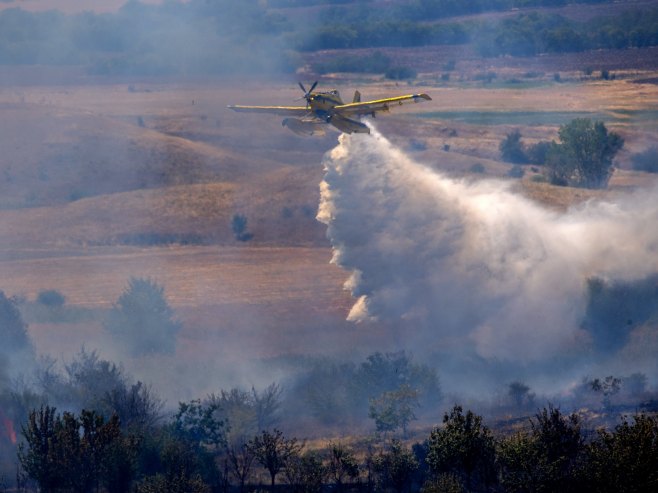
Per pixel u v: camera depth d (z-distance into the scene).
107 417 43.59
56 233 113.75
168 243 109.94
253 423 45.91
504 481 31.34
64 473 34.56
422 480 35.53
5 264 98.31
